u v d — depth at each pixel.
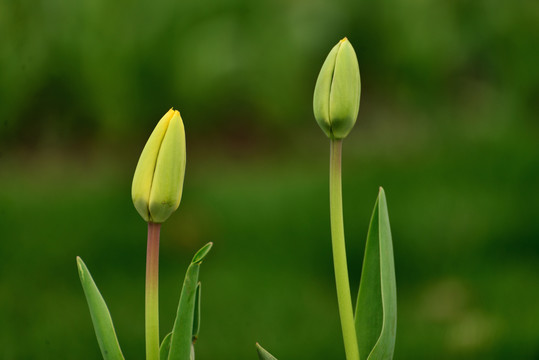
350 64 1.09
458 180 3.48
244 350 2.26
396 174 3.66
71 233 3.04
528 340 2.21
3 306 2.38
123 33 4.70
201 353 2.25
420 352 2.23
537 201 3.10
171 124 1.07
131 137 4.72
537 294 2.50
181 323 1.09
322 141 4.85
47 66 4.39
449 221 3.02
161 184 1.07
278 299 2.58
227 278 2.75
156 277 1.09
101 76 4.59
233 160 4.49
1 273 2.67
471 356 2.20
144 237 3.06
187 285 1.09
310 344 2.29
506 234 2.94
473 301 2.53
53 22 4.43
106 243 3.02
